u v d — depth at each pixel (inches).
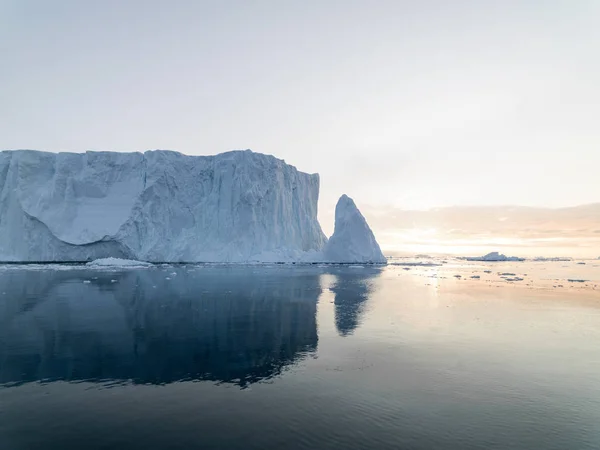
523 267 3297.2
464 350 715.4
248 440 396.8
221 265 2719.0
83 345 727.7
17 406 473.4
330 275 2124.8
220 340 768.3
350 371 600.4
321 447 384.8
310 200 3695.9
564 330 878.4
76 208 2839.6
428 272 2556.6
